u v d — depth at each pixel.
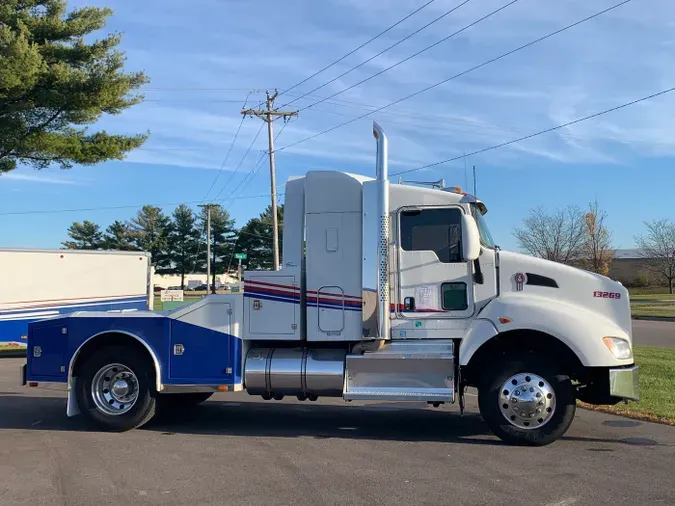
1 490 5.26
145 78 19.64
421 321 7.12
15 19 18.66
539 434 6.63
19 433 7.53
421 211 7.23
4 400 9.98
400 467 5.88
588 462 6.04
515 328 6.70
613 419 8.14
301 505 4.84
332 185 7.40
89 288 18.47
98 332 7.67
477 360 7.16
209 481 5.48
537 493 5.09
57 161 20.58
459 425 7.91
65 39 19.66
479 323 6.87
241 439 7.16
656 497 4.99
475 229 6.82
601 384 6.75
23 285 17.44
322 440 7.07
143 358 7.61
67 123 20.25
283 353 7.43
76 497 5.07
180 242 76.50
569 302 6.91
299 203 7.55
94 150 20.38
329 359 7.23
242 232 70.50
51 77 18.34
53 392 10.80
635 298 50.94
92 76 18.48
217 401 9.85
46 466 6.00
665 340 18.83
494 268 7.08
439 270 7.14
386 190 7.21
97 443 6.98
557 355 7.02
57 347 7.79
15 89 17.78
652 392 9.58
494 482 5.39
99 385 7.69
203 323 7.48
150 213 77.25
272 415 8.66
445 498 4.98
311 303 7.33
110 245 76.56
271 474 5.68
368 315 7.09
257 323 7.43
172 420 8.34
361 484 5.36
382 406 9.41
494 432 6.76
